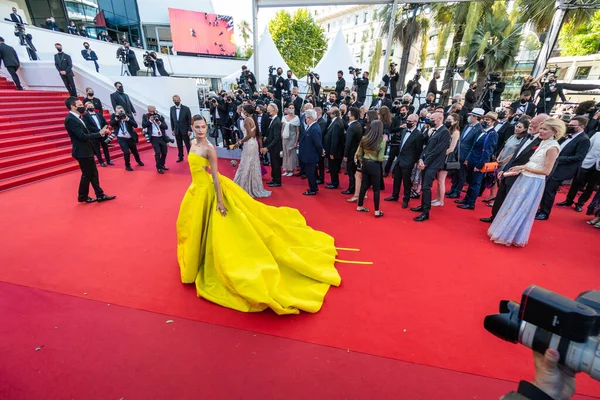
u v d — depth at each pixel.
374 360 2.21
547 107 8.24
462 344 2.37
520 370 2.15
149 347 2.27
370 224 4.68
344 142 6.41
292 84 13.56
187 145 8.41
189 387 1.96
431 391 1.98
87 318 2.55
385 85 10.21
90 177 5.15
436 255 3.78
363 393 1.95
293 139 7.23
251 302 2.57
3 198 5.36
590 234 4.58
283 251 3.04
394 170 5.71
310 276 3.05
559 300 0.97
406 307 2.79
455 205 5.73
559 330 0.95
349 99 8.68
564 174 4.86
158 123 7.03
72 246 3.77
